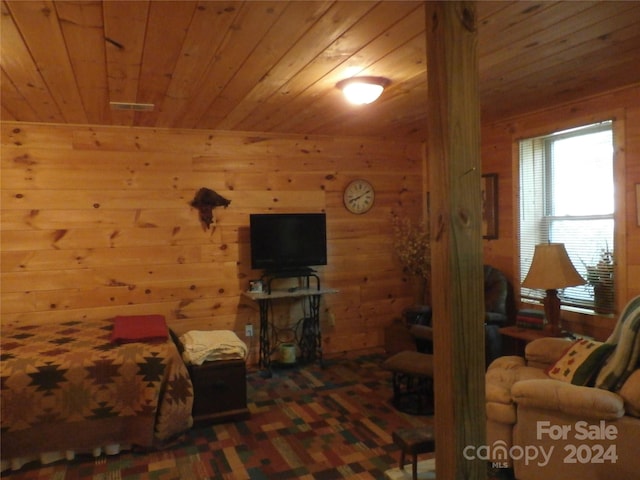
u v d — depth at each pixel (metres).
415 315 4.56
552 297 3.48
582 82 3.19
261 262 4.52
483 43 2.44
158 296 4.39
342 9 1.97
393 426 3.24
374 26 2.14
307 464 2.75
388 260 5.31
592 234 3.68
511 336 3.66
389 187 5.30
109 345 3.14
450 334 1.51
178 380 3.01
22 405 2.71
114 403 2.87
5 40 2.22
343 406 3.60
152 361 2.95
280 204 4.82
